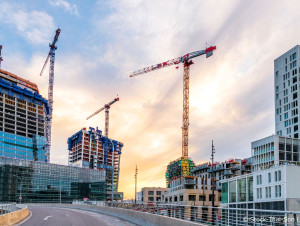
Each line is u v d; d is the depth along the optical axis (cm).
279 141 9375
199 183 12344
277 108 12156
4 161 17825
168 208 2364
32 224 2481
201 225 1631
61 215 3762
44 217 3312
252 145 10281
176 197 12900
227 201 8206
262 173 6938
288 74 11869
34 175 19225
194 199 11850
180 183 12950
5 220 2278
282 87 12050
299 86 11288
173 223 1981
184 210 2022
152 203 2775
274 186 6500
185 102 19725
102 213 4634
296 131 11131
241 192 7688
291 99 11550
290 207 6031
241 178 7744
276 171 6512
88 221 2981
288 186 6156
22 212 3150
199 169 17512
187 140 19175
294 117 11300
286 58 12062
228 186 8238
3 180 17488
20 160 18688
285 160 9231
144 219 2644
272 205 6469
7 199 17375
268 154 9519
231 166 14988
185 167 18788
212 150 6775
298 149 9500
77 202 8281
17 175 18238
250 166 14650
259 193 6962
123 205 3831
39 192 19275
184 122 19438
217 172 15888
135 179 9844
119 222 2992
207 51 19300
